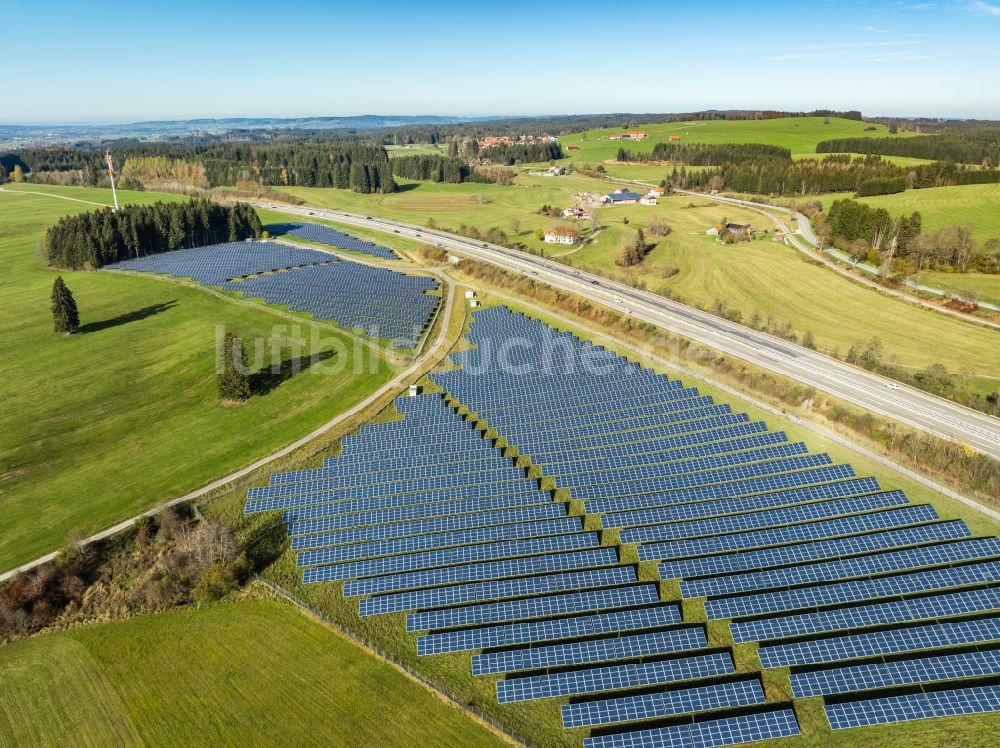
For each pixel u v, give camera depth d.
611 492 71.00
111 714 48.28
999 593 52.72
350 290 145.62
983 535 61.53
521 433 83.88
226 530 66.19
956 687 46.69
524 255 172.38
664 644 51.72
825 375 92.56
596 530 66.06
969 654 47.75
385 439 84.06
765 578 57.50
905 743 44.00
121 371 106.12
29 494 73.81
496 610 55.97
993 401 87.25
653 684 48.88
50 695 49.94
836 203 188.25
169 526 67.25
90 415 92.00
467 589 58.41
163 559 63.69
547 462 77.25
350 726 47.00
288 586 60.56
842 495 67.69
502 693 48.69
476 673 50.66
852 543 60.62
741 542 62.12
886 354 108.00
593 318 119.62
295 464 80.69
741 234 197.50
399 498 71.94
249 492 73.62
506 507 69.44
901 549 59.69
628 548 63.41
